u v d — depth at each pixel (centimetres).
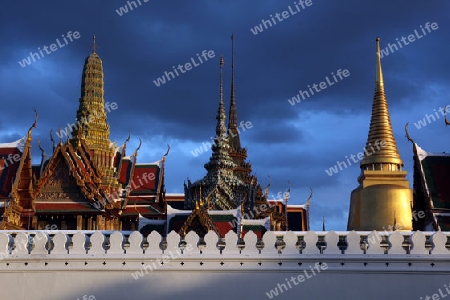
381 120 6241
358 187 6109
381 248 4109
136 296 4106
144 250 4147
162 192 8288
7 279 4147
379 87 6325
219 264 4116
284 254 4112
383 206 5866
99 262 4141
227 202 7475
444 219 5688
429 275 4078
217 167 7706
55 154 7262
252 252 4122
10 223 6450
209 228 5853
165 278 4116
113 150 8394
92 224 7125
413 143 6031
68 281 4131
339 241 4203
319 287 4081
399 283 4075
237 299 4084
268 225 6222
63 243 4172
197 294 4091
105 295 4106
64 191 7244
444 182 5853
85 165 7575
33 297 4125
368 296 4069
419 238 4112
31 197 6862
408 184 6003
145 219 6425
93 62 8775
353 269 4084
